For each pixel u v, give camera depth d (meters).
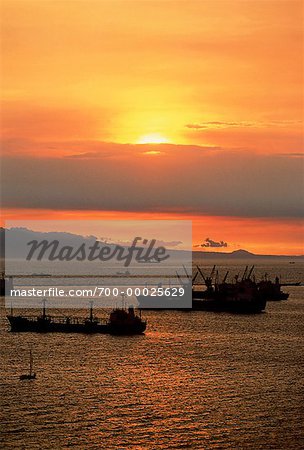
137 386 162.62
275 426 131.50
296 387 162.38
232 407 144.00
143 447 120.38
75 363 193.75
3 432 126.75
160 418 135.88
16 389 158.25
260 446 121.31
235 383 166.38
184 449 119.56
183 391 157.62
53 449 118.81
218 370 183.75
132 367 188.00
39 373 177.88
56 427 129.88
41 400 148.25
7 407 142.50
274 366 190.12
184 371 182.00
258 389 160.00
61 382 166.50
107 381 168.00
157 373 179.25
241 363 195.12
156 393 155.50
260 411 141.12
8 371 181.12
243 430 129.12
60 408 142.00
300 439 124.75
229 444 122.00
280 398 151.62
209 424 132.25
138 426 130.88
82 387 160.75
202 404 146.12
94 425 131.12
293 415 138.50
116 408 142.50
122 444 121.56
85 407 142.88
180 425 131.75
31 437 124.44
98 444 121.38
